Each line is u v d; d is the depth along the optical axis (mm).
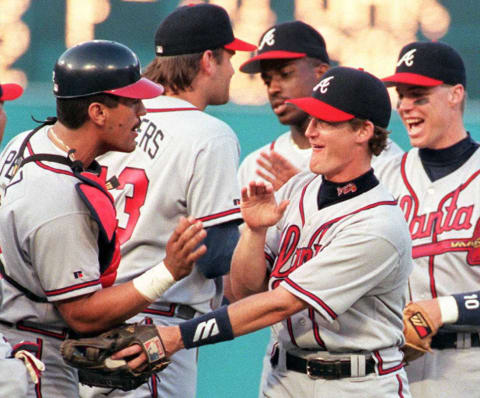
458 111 15531
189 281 14164
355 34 28109
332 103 12227
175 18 14656
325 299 11852
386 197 12500
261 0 28172
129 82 11453
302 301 11961
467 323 14211
